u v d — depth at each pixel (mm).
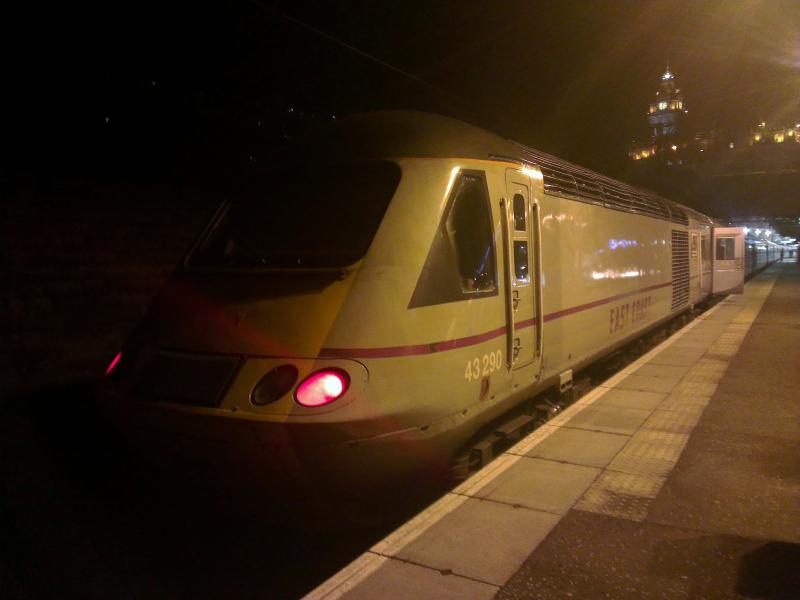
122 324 9531
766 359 9781
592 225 7652
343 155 5027
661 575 3389
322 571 4047
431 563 3463
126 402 4277
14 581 3906
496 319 5074
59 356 8633
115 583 3902
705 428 6059
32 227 8430
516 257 5531
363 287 4133
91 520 4793
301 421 3719
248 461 3852
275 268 4457
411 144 4871
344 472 3883
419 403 4180
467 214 4871
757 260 40656
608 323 8297
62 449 6402
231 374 3965
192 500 5012
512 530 3861
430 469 4488
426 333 4273
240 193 5297
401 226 4414
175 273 4973
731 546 3713
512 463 5031
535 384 5941
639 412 6633
